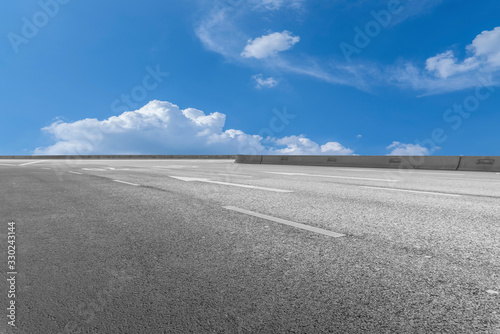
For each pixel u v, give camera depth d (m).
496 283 1.78
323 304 1.55
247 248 2.42
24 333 1.35
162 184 6.79
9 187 6.30
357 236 2.73
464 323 1.38
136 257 2.24
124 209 4.00
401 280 1.82
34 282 1.84
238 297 1.63
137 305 1.57
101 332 1.35
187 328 1.36
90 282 1.83
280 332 1.32
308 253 2.29
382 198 4.83
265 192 5.50
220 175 9.42
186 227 3.07
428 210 3.88
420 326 1.36
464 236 2.72
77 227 3.11
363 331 1.33
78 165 16.50
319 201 4.54
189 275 1.92
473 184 7.04
